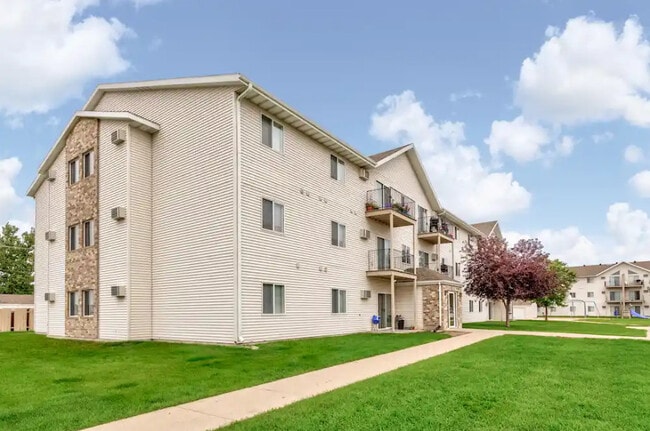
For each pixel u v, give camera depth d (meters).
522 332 22.02
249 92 15.38
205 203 15.67
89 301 18.06
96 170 18.14
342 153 21.23
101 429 5.75
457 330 23.17
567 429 5.62
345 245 21.11
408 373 9.40
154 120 17.67
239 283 14.59
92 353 13.14
